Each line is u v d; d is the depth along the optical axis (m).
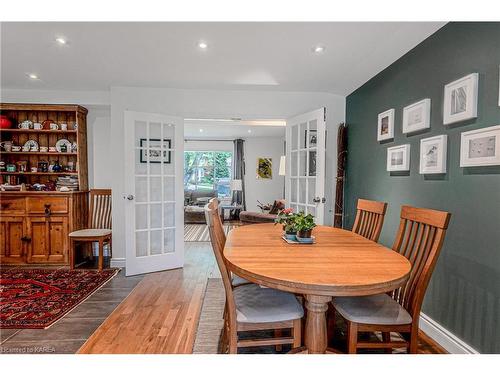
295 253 1.63
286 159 3.84
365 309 1.53
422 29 2.08
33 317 2.33
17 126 3.86
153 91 3.60
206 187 8.71
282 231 2.28
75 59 2.75
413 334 1.49
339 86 3.48
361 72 3.00
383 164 2.89
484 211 1.67
